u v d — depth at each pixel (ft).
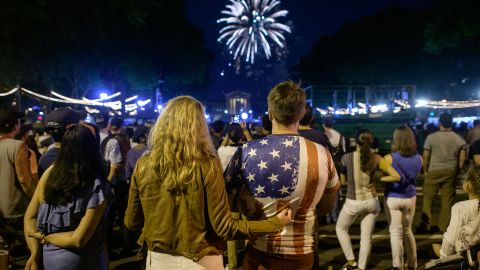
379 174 46.26
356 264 18.01
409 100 56.54
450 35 82.48
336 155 25.72
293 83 9.27
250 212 8.95
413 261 17.51
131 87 112.06
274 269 8.87
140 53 110.32
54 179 9.76
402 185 17.19
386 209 17.60
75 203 9.78
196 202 8.15
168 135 8.19
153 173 8.24
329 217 27.22
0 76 55.21
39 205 10.39
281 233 8.84
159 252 8.44
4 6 48.06
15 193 17.03
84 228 9.70
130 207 8.68
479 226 10.68
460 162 24.09
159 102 62.18
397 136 17.44
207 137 8.48
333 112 55.57
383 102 57.93
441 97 134.62
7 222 17.28
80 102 42.34
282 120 9.05
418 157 17.42
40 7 52.95
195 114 8.34
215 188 8.20
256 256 9.09
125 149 24.91
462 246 10.85
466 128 51.42
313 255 9.08
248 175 8.82
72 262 9.87
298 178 8.63
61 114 14.32
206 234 8.38
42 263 10.12
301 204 8.79
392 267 18.93
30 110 97.91
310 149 8.79
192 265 8.29
